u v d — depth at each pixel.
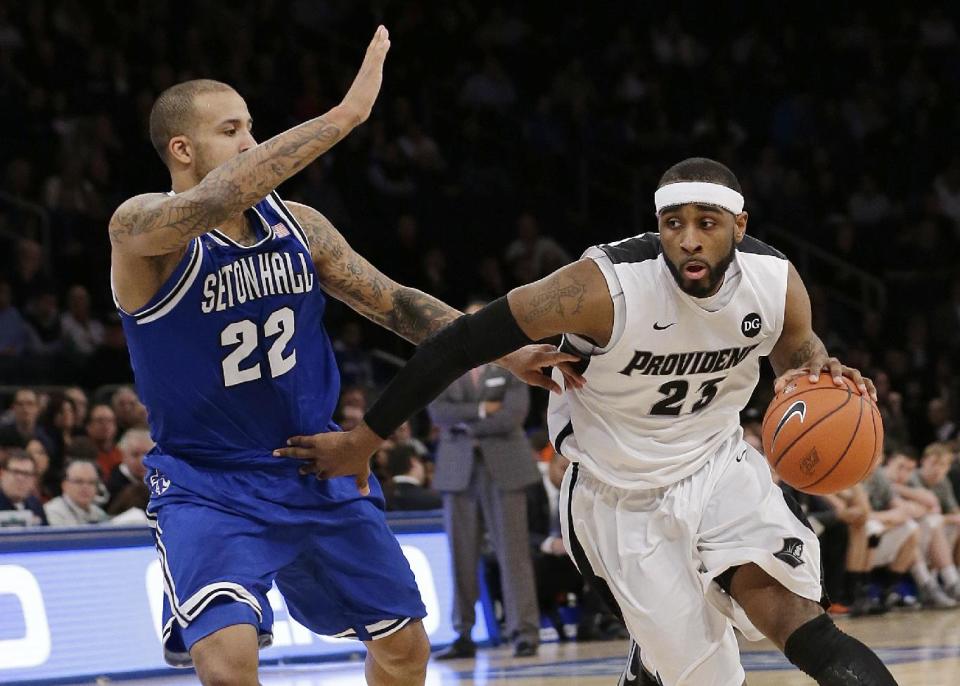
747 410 17.12
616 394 6.01
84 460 13.29
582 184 27.05
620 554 6.08
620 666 12.23
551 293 5.76
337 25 27.41
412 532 14.66
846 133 30.30
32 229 20.02
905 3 32.81
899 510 18.83
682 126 29.77
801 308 6.00
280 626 13.52
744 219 5.76
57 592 12.04
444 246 24.16
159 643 12.58
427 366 5.81
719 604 5.94
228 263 5.68
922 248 27.77
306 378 5.91
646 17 31.31
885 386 22.66
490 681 11.20
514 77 29.08
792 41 31.97
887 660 11.80
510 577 13.75
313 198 22.33
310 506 5.86
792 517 5.98
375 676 6.31
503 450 13.77
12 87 21.23
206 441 5.77
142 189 21.70
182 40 24.00
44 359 17.03
